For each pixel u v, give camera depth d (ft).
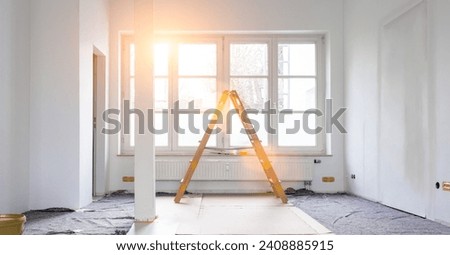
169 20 23.82
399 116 17.40
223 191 23.79
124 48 24.57
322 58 24.77
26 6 17.69
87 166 19.25
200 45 24.79
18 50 16.94
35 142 18.01
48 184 18.01
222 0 23.93
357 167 21.91
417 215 16.14
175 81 24.63
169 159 23.62
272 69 24.67
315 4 24.06
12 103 16.40
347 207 18.45
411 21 16.38
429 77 15.12
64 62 18.15
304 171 23.47
